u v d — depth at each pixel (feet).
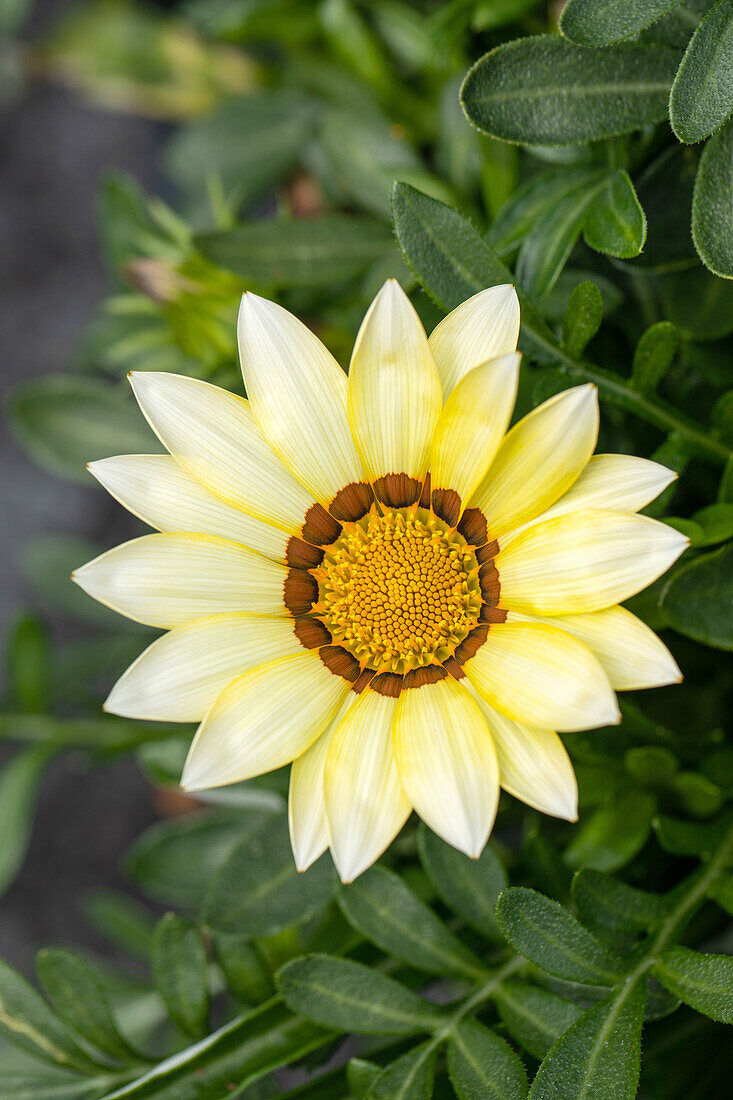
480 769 0.96
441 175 1.29
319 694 1.00
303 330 0.98
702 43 0.99
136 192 1.34
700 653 1.16
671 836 1.08
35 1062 1.31
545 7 1.21
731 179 1.01
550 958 1.00
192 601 1.00
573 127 1.04
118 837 1.82
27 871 1.83
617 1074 0.98
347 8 1.31
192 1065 1.06
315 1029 1.07
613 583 0.95
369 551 1.02
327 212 1.41
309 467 1.00
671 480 0.96
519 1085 1.01
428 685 1.00
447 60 1.24
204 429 0.99
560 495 0.97
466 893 1.07
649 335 1.05
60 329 1.86
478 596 1.02
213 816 1.33
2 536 1.86
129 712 0.97
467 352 0.97
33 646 1.29
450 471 0.99
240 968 1.10
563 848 1.17
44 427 1.39
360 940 1.12
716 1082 1.17
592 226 1.07
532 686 0.96
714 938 1.20
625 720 1.08
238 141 1.41
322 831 0.97
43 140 1.84
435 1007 1.04
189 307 1.19
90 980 1.10
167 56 1.46
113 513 1.84
